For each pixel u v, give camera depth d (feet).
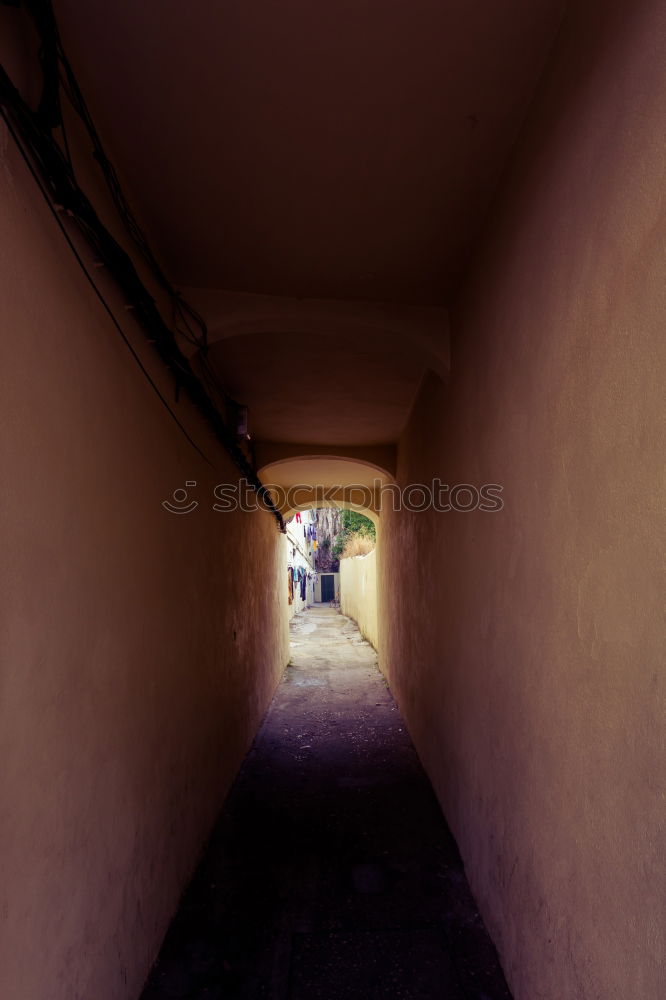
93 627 5.45
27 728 4.16
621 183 3.89
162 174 6.82
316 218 7.70
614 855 3.96
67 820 4.81
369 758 14.94
